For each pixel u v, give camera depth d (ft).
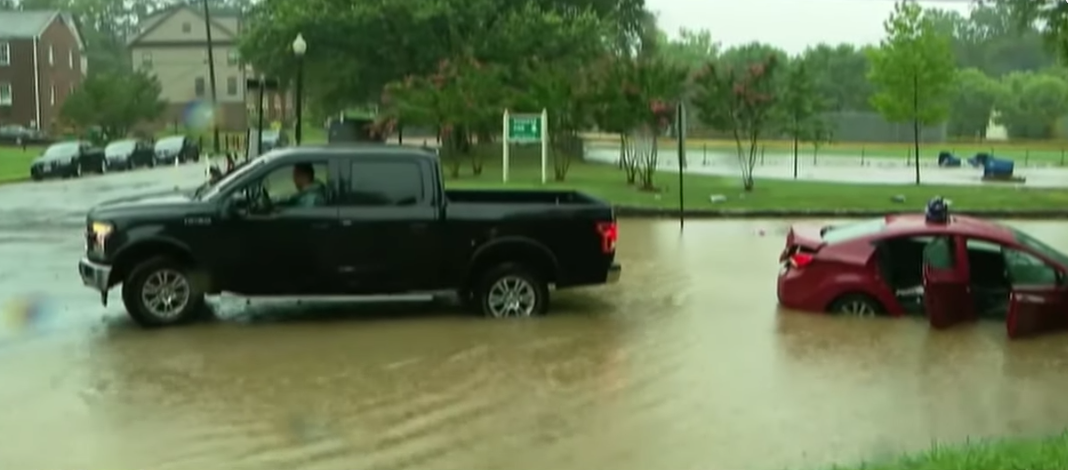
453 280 43.50
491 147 176.65
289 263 42.09
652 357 36.76
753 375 34.22
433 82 133.28
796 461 25.41
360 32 168.55
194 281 41.57
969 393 32.19
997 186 122.62
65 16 293.02
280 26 169.78
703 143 244.63
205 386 32.32
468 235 43.29
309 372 34.22
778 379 33.68
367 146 44.14
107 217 41.22
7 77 276.62
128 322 42.11
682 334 40.60
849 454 26.04
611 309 46.19
